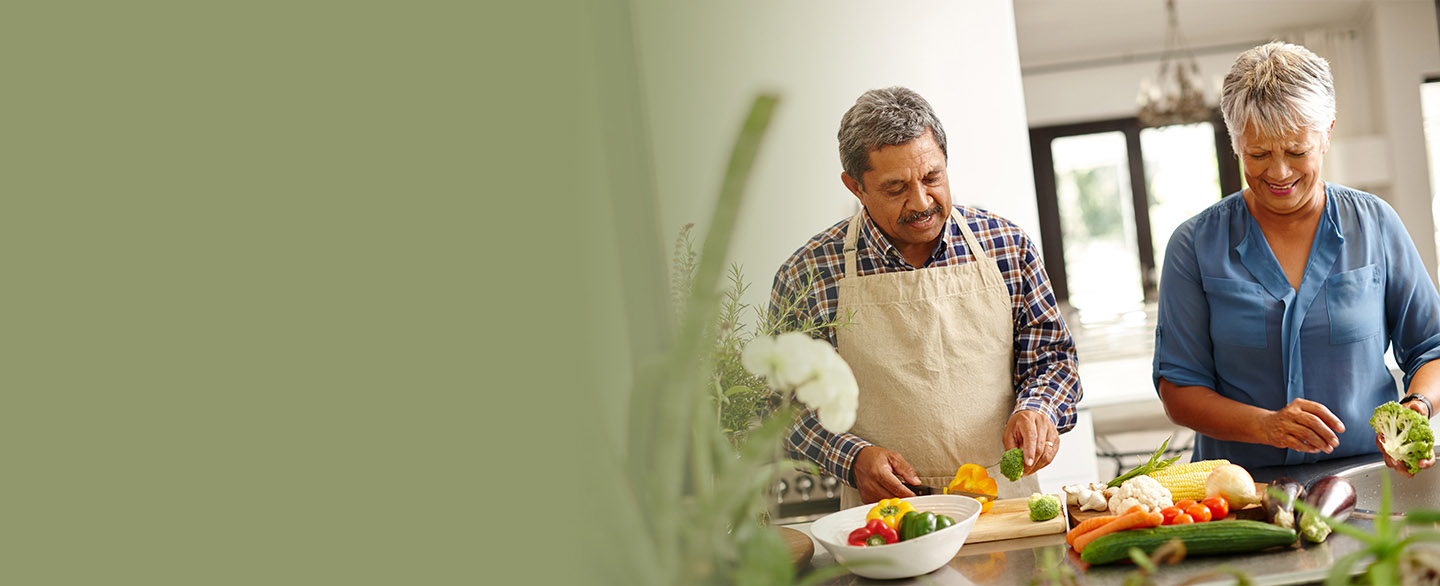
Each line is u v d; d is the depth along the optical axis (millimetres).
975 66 2736
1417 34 5898
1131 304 6359
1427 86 5965
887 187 1619
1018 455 1497
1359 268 1646
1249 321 1675
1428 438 1326
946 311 1768
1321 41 6227
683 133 2232
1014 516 1416
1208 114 5754
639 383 572
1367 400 1655
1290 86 1486
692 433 626
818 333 1811
